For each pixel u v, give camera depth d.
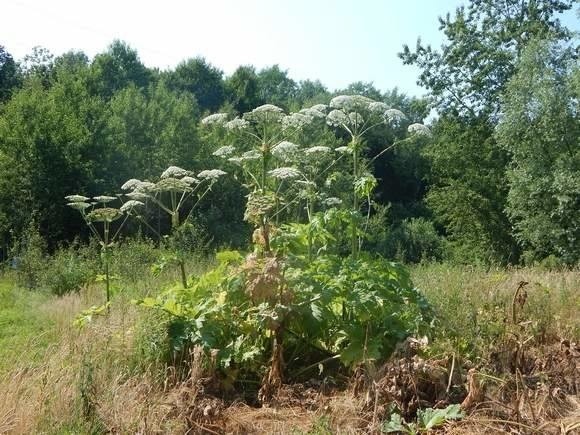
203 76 60.66
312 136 21.31
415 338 6.02
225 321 6.35
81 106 29.91
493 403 5.14
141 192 7.95
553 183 22.75
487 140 30.41
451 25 31.17
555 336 7.34
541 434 4.83
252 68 62.22
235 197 30.89
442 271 10.98
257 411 5.46
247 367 6.25
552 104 23.55
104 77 52.91
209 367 5.90
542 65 24.45
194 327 6.17
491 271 13.37
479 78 30.47
